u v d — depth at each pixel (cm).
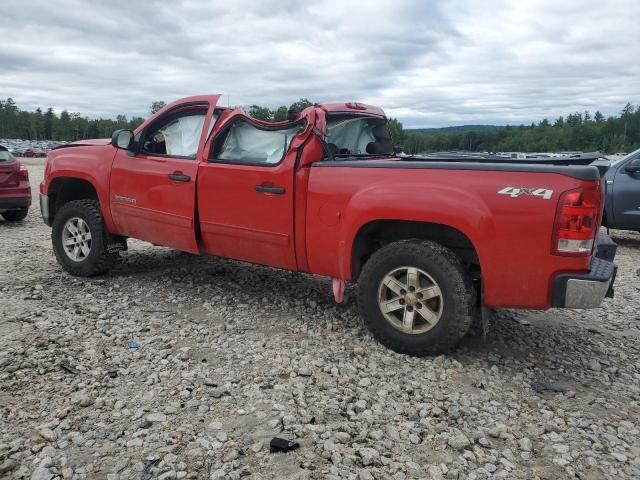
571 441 310
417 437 306
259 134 496
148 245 798
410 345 409
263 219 474
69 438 294
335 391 354
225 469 272
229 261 696
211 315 498
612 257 432
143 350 412
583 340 470
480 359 420
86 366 381
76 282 589
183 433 302
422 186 393
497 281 377
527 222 363
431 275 395
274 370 383
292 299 550
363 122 587
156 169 538
